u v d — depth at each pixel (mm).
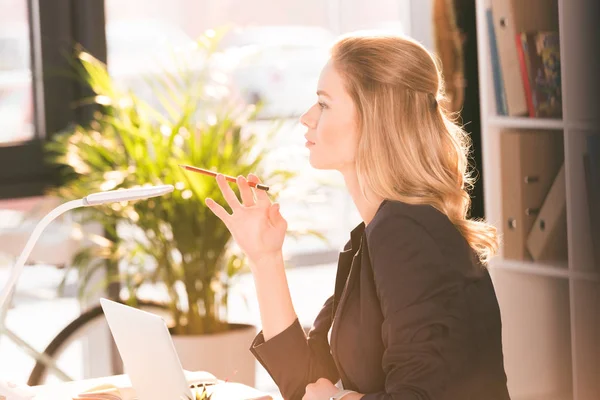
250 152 4230
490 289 2199
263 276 2467
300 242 5754
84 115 4629
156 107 4898
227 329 4195
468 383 2092
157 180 4027
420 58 2285
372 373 2197
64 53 4602
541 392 4496
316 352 2518
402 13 4996
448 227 2156
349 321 2227
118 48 4809
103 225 4430
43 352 3684
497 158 4473
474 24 4762
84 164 4281
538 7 4449
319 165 2348
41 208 4543
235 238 2469
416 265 2088
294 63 5500
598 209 4121
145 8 4891
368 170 2236
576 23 4113
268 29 5430
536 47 4383
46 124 4586
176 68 4602
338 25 5629
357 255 2258
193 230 4027
